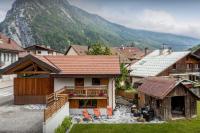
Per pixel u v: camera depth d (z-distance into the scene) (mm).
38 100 34250
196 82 58688
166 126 28641
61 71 34094
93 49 54562
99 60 36594
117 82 48000
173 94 31438
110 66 35344
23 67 33844
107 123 29672
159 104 32094
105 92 33375
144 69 60156
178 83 31047
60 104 26875
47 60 36250
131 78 60125
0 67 60406
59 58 36969
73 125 28719
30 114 28609
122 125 28859
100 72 34094
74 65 35469
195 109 33062
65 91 33469
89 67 35094
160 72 56406
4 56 63812
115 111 35531
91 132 26281
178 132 26531
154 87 33938
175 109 35500
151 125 29000
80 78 34719
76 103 33688
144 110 32469
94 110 32031
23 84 34219
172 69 58188
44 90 34312
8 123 25109
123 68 49000
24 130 23000
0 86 51781
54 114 23625
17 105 33562
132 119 31406
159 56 64375
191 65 61375
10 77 64312
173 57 60125
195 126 28719
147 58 66125
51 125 22438
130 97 44656
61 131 23047
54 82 34500
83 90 33375
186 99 32312
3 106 33094
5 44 65938
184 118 32094
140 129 27453
